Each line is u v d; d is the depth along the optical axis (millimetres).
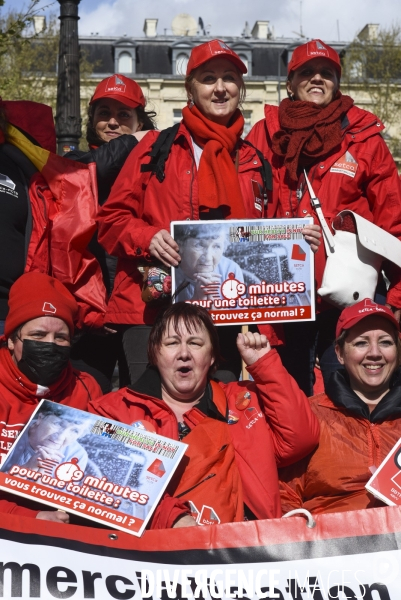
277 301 4566
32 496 3480
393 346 4320
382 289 5402
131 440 3631
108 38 52719
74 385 4270
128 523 3426
